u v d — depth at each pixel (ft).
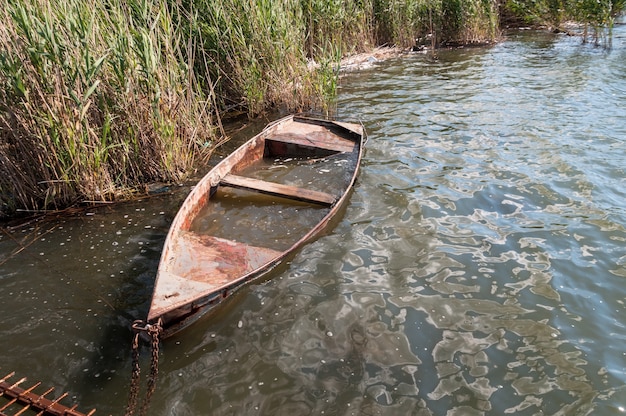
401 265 15.87
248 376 11.90
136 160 21.52
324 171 22.68
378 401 11.28
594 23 45.96
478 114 29.43
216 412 10.99
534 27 55.42
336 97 33.27
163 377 11.85
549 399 11.37
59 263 16.19
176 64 23.30
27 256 16.57
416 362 12.35
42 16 18.66
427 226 18.01
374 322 13.57
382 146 25.17
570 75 36.65
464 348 12.77
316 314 13.79
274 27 29.55
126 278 15.42
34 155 19.04
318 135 25.63
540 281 15.12
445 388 11.65
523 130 26.68
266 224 18.28
